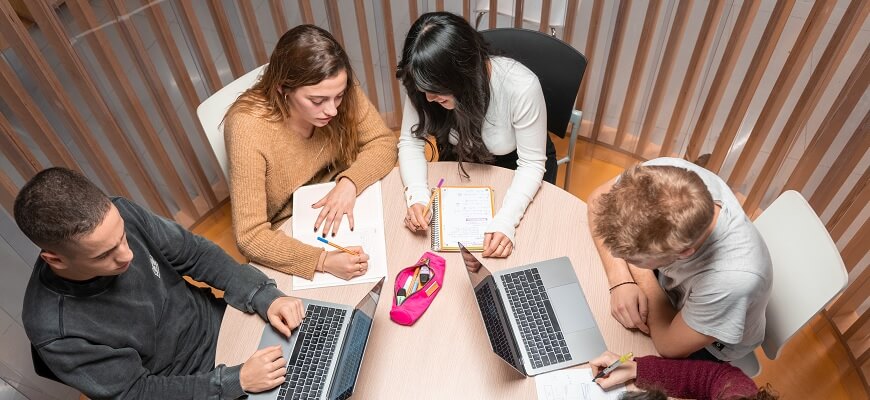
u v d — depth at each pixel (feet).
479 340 4.48
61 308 3.98
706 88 8.48
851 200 6.19
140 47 6.64
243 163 5.23
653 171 3.62
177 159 8.70
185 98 7.55
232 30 7.72
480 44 4.99
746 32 6.34
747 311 3.92
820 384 6.44
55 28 5.91
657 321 4.38
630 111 8.09
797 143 7.77
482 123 5.51
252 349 4.54
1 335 6.12
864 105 7.41
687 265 3.94
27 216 3.50
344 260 4.88
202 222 8.46
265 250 5.02
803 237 4.49
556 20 7.66
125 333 4.30
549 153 6.64
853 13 5.44
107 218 3.71
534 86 5.37
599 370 4.21
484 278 4.46
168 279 4.85
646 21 7.00
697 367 4.13
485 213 5.23
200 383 4.29
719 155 7.55
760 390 3.50
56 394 6.48
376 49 9.53
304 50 4.83
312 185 5.68
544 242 5.03
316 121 5.23
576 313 4.54
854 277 6.72
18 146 6.01
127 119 8.64
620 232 3.52
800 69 6.20
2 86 5.71
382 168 5.75
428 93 5.00
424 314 4.65
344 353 4.36
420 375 4.32
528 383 4.23
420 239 5.15
